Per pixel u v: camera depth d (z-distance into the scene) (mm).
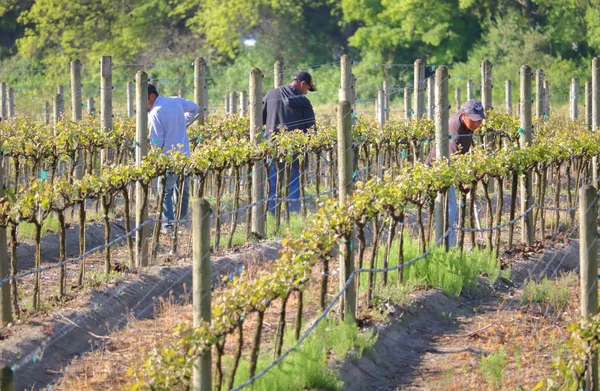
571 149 48000
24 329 30328
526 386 26438
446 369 28781
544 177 45938
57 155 45969
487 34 160000
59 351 29578
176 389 23453
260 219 43375
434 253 37000
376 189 32375
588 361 22578
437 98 39250
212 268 37500
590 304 23141
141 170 36500
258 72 42688
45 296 34219
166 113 43125
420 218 36438
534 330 31922
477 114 41625
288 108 48531
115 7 174125
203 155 38875
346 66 41656
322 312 29547
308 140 46594
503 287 38469
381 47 163625
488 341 31219
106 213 36094
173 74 170125
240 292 23969
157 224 38406
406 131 56250
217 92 162000
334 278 35719
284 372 25703
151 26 173750
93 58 170625
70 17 174750
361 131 50156
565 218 49938
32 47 172250
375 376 28359
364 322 31141
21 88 159000
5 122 54781
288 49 171500
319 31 175750
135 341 30109
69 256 42719
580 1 154875
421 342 31594
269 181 43625
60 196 33500
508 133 56188
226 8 167375
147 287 35281
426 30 161625
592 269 23109
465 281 37188
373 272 33688
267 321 31031
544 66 152375
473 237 40625
